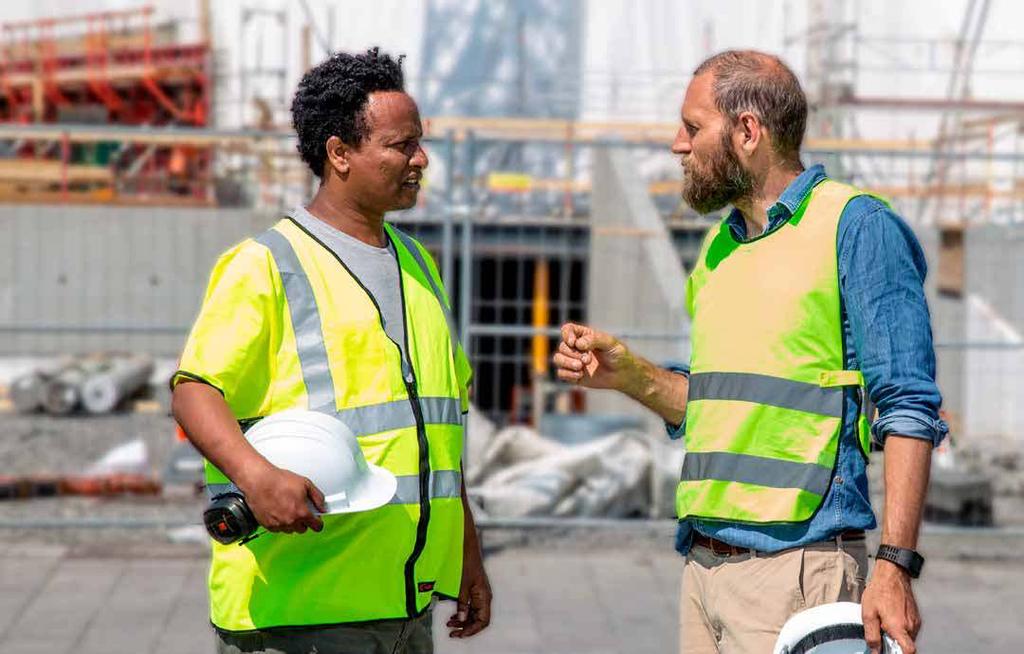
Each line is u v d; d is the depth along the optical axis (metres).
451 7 20.91
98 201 18.94
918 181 18.98
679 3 20.84
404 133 3.88
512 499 10.77
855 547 3.94
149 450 14.84
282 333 3.82
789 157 3.99
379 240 4.03
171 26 21.59
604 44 20.92
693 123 4.01
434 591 4.07
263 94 20.73
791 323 3.89
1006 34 20.11
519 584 9.41
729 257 4.07
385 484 3.73
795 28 20.59
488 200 18.17
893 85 20.39
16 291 18.70
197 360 3.70
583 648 7.98
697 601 4.18
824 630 3.66
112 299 18.78
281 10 20.73
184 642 7.97
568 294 17.88
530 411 17.17
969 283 16.80
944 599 9.20
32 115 22.17
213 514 3.53
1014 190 17.70
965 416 16.31
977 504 11.18
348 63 3.88
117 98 21.91
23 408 17.17
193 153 19.81
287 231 3.91
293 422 3.65
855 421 3.90
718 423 4.00
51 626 8.24
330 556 3.79
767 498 3.90
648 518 11.33
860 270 3.79
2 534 10.67
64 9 21.91
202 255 18.78
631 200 14.76
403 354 3.93
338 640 3.82
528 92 20.77
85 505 11.97
